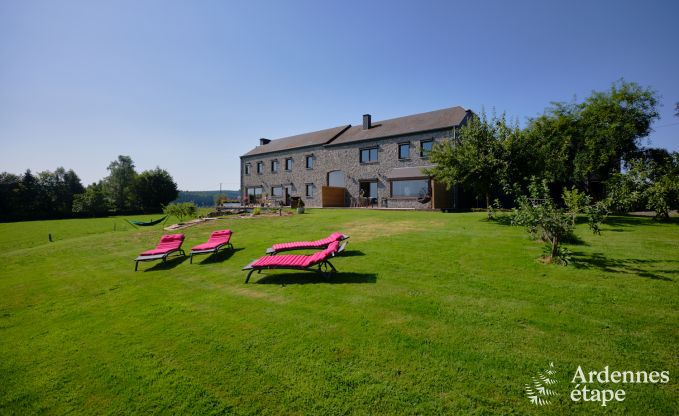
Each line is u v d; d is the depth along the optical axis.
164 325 5.64
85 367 4.48
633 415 3.01
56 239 22.78
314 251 10.70
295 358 4.24
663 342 4.14
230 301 6.61
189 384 3.89
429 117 30.34
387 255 9.24
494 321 4.91
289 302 6.28
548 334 4.46
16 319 6.62
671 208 14.80
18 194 61.59
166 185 71.19
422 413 3.15
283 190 41.47
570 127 20.45
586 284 6.23
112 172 76.12
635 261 7.63
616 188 8.59
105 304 7.12
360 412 3.22
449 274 7.26
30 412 3.62
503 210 21.16
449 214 19.80
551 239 8.17
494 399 3.29
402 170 28.86
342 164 34.31
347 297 6.28
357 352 4.28
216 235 12.34
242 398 3.56
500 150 15.44
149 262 11.28
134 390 3.87
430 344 4.37
